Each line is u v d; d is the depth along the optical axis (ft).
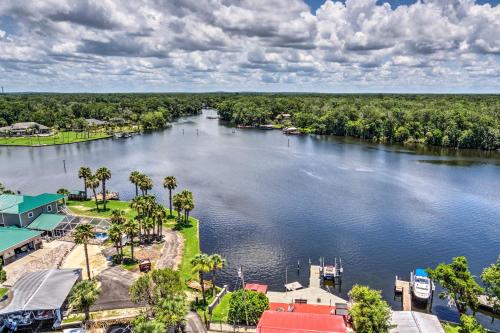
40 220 313.53
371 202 412.16
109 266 256.11
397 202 412.57
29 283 213.05
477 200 419.74
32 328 192.54
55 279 216.95
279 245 307.17
